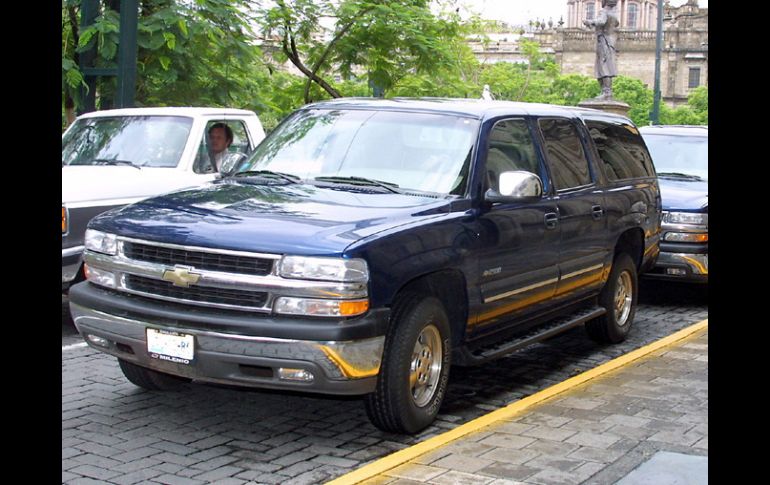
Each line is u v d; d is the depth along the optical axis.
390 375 5.58
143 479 5.01
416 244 5.68
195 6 15.38
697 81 137.88
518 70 80.25
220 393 6.78
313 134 6.97
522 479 4.86
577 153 8.07
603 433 5.69
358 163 6.61
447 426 6.14
